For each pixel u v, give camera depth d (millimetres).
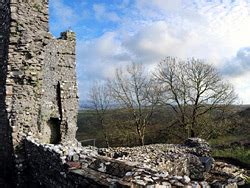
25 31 10266
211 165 14438
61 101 14633
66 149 7414
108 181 5285
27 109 10203
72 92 15141
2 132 10500
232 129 27953
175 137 29078
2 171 10305
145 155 13102
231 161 18672
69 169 6340
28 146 9469
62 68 14914
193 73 28469
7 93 9992
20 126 9984
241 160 18625
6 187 9523
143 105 30641
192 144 17734
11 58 10102
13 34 10117
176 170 12344
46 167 7844
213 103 27750
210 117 27969
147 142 31828
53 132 14555
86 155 6758
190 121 27953
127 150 15547
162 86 30047
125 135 30781
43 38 10656
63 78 14867
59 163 6879
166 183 4695
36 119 10422
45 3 10766
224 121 27156
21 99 10141
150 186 4586
